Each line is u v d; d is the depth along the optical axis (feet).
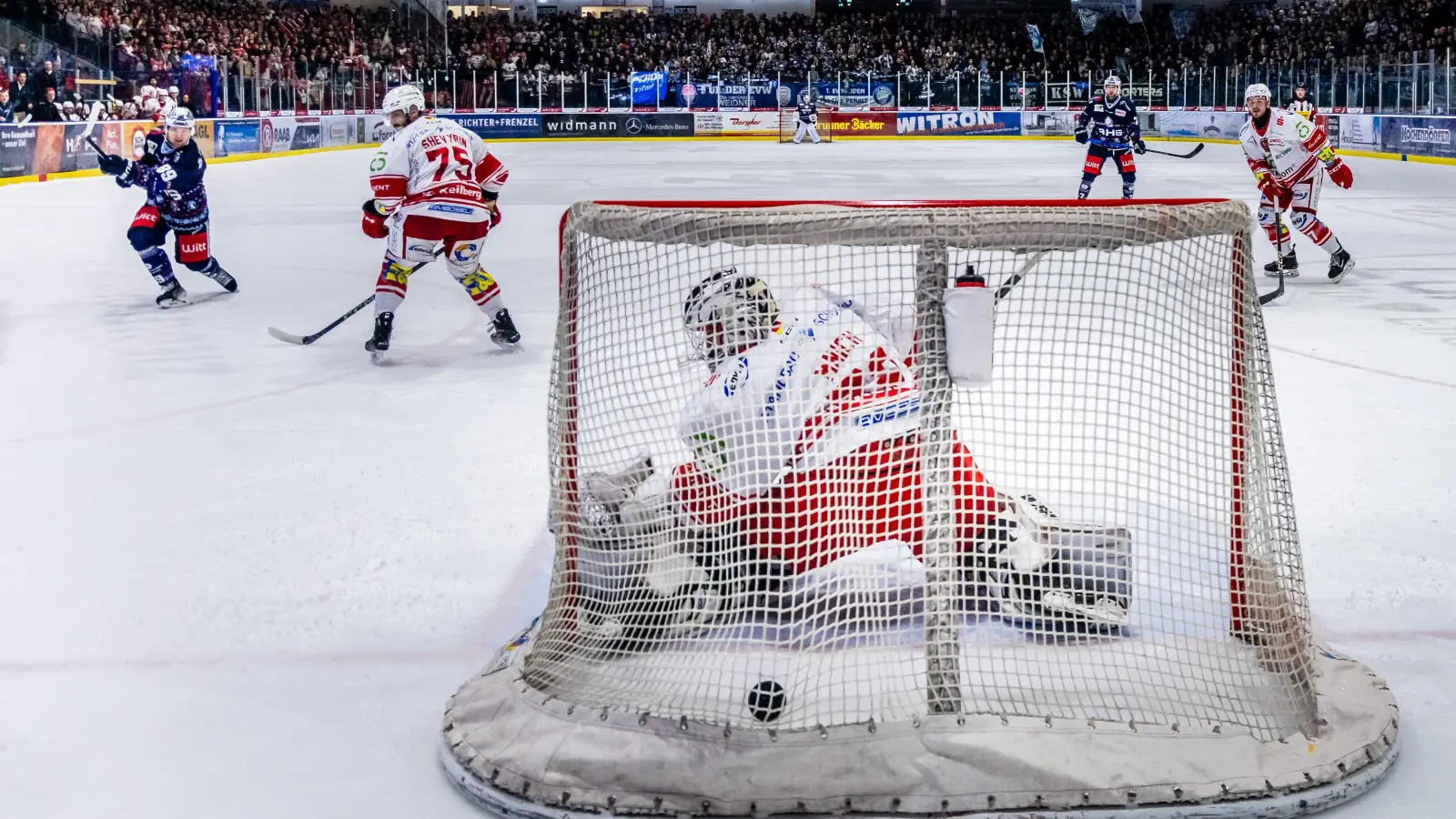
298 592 10.36
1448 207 47.57
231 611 9.98
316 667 8.95
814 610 8.38
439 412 17.08
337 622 9.75
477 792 7.07
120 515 12.51
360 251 37.22
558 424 8.34
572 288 8.19
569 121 117.70
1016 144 108.27
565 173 70.74
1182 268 8.39
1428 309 25.09
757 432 8.21
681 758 6.96
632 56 123.13
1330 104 89.04
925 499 7.29
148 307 27.07
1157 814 6.72
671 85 117.80
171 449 15.16
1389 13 102.01
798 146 106.52
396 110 20.29
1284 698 7.61
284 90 93.76
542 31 127.75
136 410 17.34
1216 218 7.68
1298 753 7.08
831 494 8.20
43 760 7.61
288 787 7.28
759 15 143.02
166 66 78.23
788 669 7.80
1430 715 7.93
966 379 7.22
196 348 22.18
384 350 20.51
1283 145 28.43
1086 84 116.16
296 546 11.51
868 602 7.93
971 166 76.74
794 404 8.23
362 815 6.97
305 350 21.94
